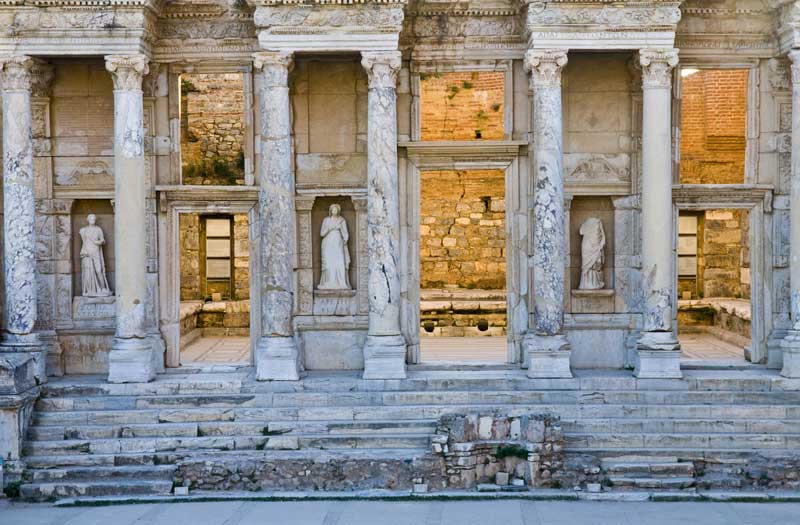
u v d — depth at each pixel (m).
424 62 26.36
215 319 34.81
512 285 26.42
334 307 26.66
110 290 26.95
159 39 26.16
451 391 24.70
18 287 24.77
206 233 35.84
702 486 22.25
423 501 21.80
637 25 24.45
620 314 26.58
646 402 24.33
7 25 24.39
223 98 36.56
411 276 26.50
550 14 24.45
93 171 26.64
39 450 23.02
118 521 20.42
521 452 22.48
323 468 22.64
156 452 23.05
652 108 24.67
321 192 26.47
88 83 26.58
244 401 24.47
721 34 26.08
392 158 24.86
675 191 26.22
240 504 21.66
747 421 23.52
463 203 36.25
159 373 26.08
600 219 26.81
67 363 26.62
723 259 34.69
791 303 25.09
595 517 20.44
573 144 26.47
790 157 26.25
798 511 20.84
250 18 26.06
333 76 26.56
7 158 24.67
